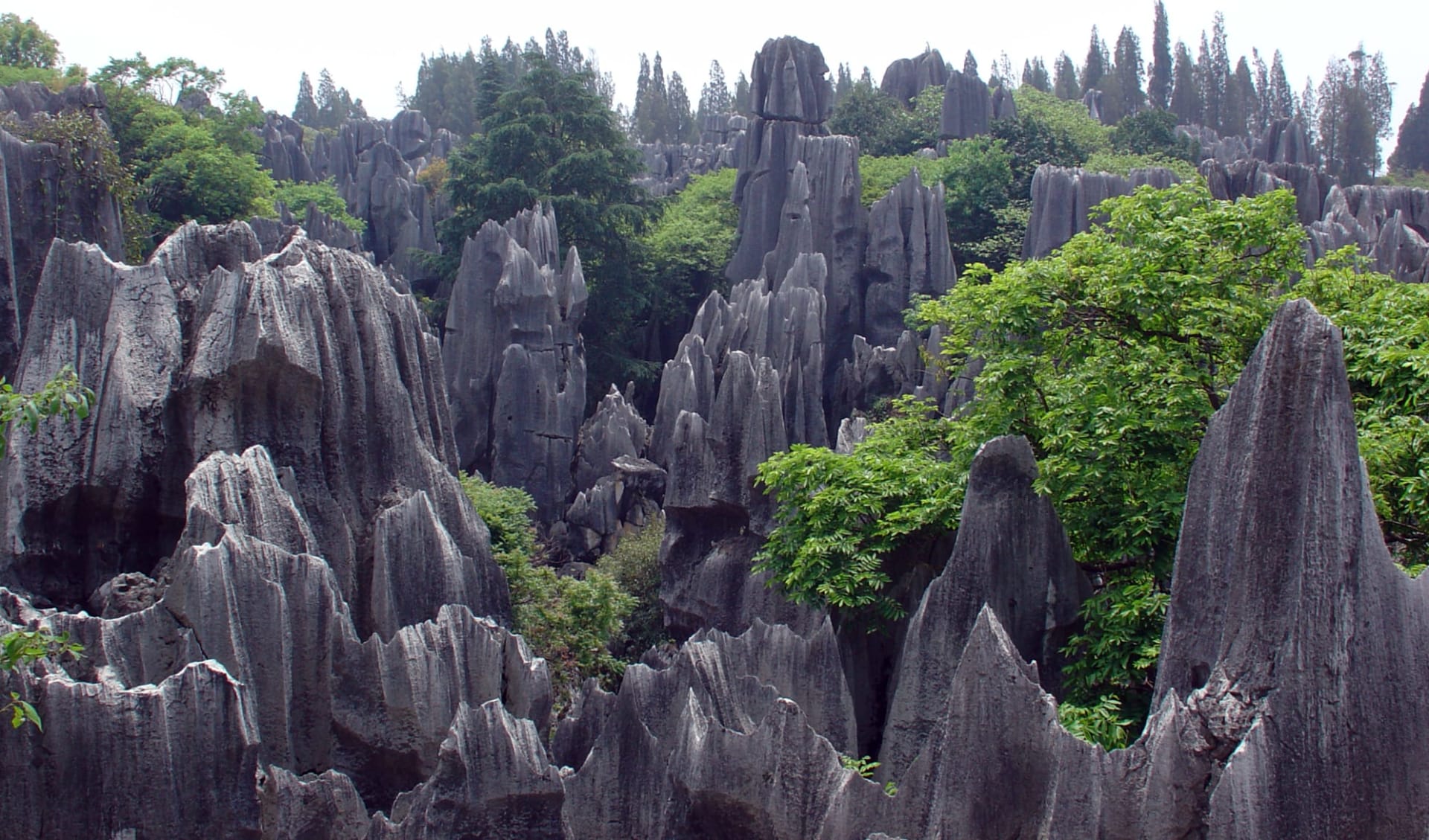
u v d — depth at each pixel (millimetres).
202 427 22984
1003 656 15414
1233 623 14531
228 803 17031
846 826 16219
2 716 16078
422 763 20266
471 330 48594
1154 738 14195
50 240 37531
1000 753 15250
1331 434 14156
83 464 22750
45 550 22547
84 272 23781
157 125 59531
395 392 24969
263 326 22938
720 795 17281
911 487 24156
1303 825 13719
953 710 15492
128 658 18953
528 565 32375
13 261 33344
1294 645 13953
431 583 23344
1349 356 22656
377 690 20266
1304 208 66625
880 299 56125
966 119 83000
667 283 64062
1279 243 24719
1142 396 23125
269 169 77312
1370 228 61688
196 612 19172
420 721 20250
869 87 102688
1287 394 14430
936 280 56719
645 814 18984
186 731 16891
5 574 21906
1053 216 56844
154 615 19172
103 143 40719
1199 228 24359
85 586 22797
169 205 56844
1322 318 14367
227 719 17141
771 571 29734
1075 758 14305
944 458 29875
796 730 17203
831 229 56719
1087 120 93062
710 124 117625
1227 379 23766
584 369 49875
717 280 64125
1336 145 125625
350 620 20922
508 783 17703
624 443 47562
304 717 20203
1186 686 15141
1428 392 21031
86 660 18641
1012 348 25594
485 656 21266
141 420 23031
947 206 66312
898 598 23547
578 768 21047
